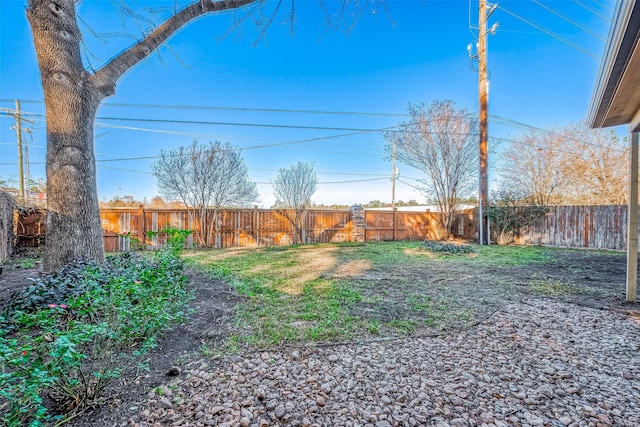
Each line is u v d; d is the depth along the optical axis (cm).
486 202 1086
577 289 444
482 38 1036
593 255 797
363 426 155
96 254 399
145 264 396
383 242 1185
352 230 1213
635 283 381
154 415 162
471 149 1220
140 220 940
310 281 490
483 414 164
